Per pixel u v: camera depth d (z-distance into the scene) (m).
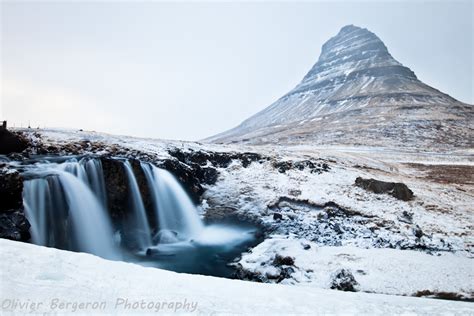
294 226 23.80
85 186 20.27
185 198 26.97
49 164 20.16
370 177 36.81
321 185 31.28
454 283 13.84
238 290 7.60
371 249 18.50
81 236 19.03
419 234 21.70
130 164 23.53
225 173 32.94
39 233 16.80
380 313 6.99
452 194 34.78
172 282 7.39
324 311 6.72
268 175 32.88
